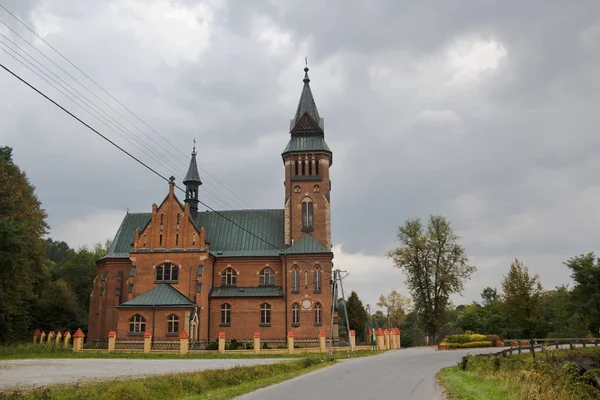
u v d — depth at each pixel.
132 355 55.12
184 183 80.75
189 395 22.77
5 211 63.38
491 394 21.61
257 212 80.38
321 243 74.88
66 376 30.22
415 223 85.75
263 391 23.92
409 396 21.95
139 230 77.44
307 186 76.94
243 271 73.81
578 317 88.44
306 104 80.25
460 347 64.44
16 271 58.78
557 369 26.16
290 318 69.31
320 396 22.05
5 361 46.16
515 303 45.72
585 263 84.19
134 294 68.88
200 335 67.38
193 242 70.56
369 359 47.41
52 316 94.50
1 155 66.88
